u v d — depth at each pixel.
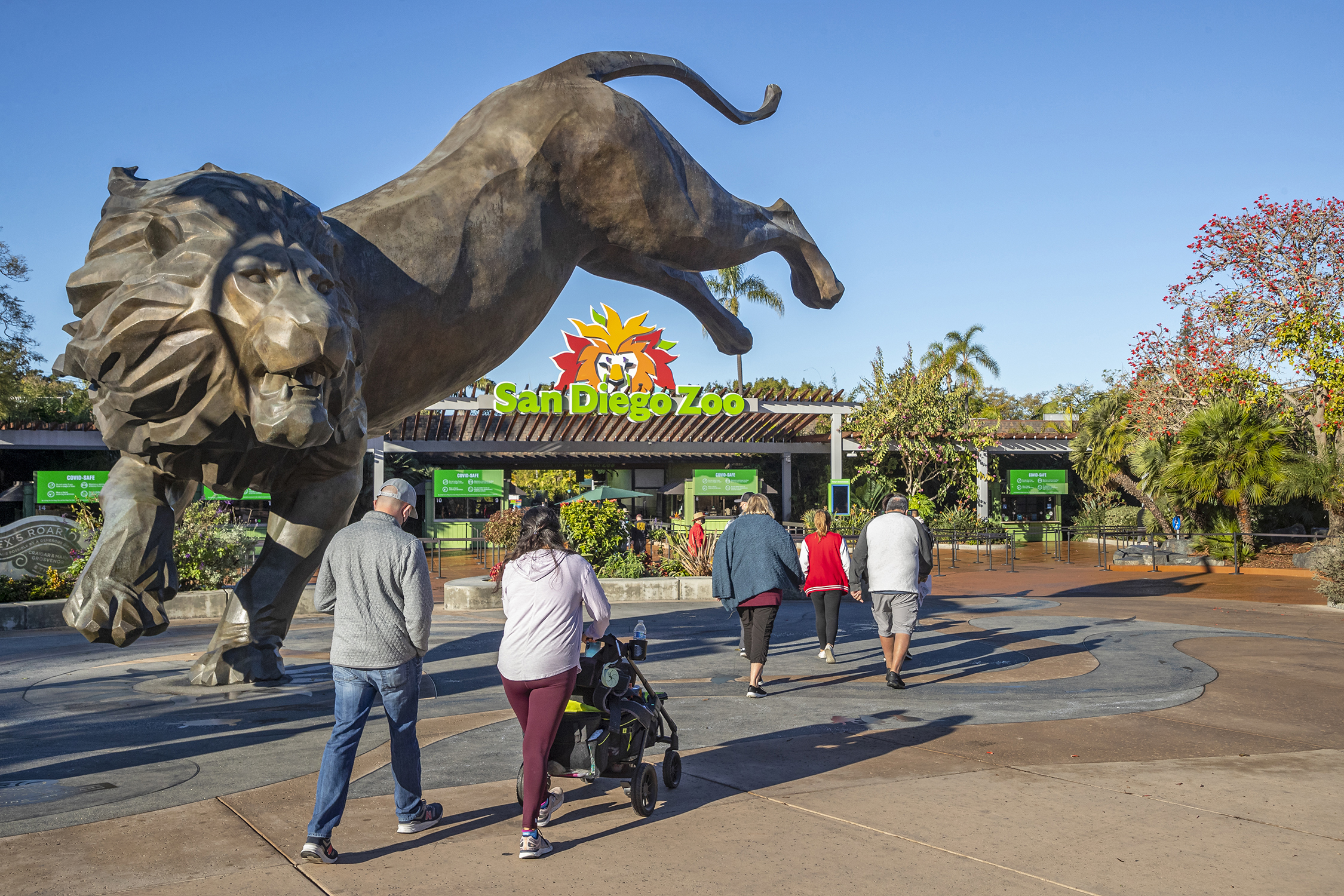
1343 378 18.94
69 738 6.01
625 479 38.72
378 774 5.13
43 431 24.97
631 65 9.48
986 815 4.40
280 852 3.94
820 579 9.15
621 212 8.80
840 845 4.02
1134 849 3.97
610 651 4.41
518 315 8.45
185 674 8.41
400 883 3.61
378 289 7.34
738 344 10.66
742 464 36.09
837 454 30.02
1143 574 20.33
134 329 5.81
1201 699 7.16
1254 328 20.67
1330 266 19.62
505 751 5.61
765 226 10.16
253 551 15.05
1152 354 23.23
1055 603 14.66
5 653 9.85
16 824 4.27
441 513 34.81
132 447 6.35
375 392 7.68
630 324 25.72
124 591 6.62
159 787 4.86
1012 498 38.06
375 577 3.95
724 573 7.46
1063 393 60.31
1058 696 7.36
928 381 32.06
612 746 4.27
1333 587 13.77
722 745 5.75
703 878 3.67
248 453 6.80
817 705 6.99
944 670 8.69
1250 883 3.62
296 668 8.73
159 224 5.99
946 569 22.12
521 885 3.59
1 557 13.23
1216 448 21.23
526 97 8.49
